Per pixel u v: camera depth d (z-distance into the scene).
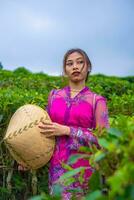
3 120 4.43
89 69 3.94
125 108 5.96
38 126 3.71
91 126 3.75
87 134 3.57
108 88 8.76
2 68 11.53
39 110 3.80
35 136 3.69
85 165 3.56
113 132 2.22
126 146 2.08
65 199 3.36
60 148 3.72
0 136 4.42
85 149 2.47
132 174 1.86
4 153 4.44
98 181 2.44
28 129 3.71
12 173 4.46
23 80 8.38
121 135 2.17
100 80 9.30
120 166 2.10
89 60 3.91
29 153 3.72
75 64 3.79
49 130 3.67
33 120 3.73
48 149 3.72
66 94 3.82
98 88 7.43
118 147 2.06
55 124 3.67
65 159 3.67
